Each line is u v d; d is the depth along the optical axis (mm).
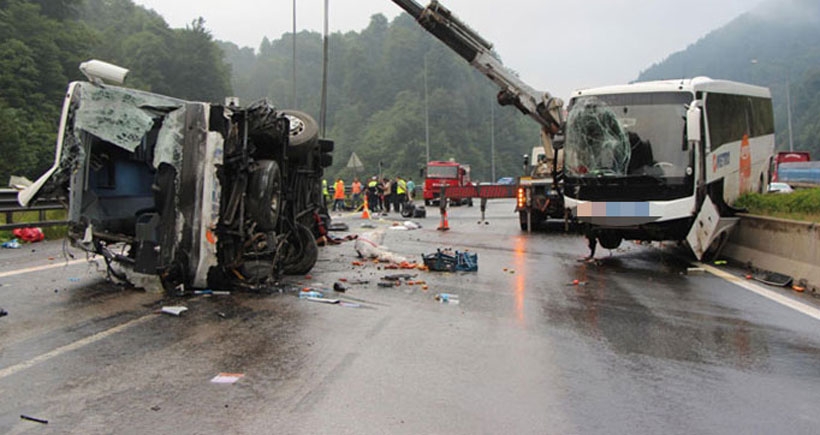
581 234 18047
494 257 12711
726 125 12641
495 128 148875
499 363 5363
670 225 11406
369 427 3971
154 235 7676
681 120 11305
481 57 16328
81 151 7297
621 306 7859
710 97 12055
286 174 9023
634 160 11422
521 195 18469
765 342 6180
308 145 9523
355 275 9805
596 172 11648
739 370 5293
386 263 11234
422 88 147250
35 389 4504
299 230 9625
